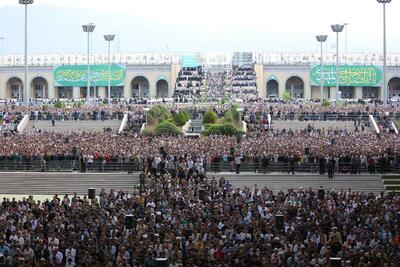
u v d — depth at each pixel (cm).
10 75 17838
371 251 3419
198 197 5056
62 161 7331
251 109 11294
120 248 3494
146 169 6738
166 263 3231
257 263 3303
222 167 7150
